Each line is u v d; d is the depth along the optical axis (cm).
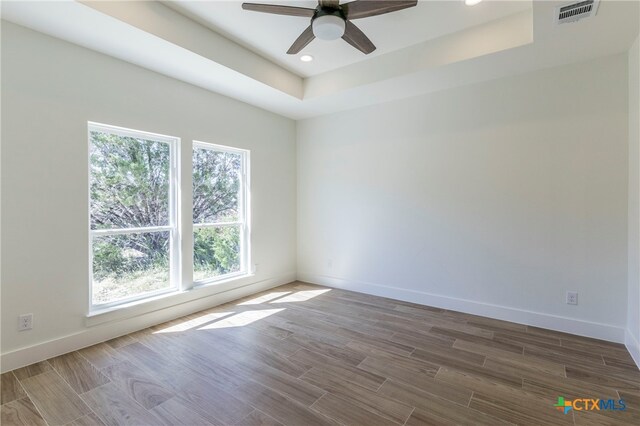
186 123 346
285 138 481
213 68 309
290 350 264
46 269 248
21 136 235
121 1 229
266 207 450
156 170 330
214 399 199
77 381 217
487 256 340
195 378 222
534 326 314
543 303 310
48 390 207
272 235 461
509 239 327
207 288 370
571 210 295
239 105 405
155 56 284
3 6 210
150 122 313
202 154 374
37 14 220
